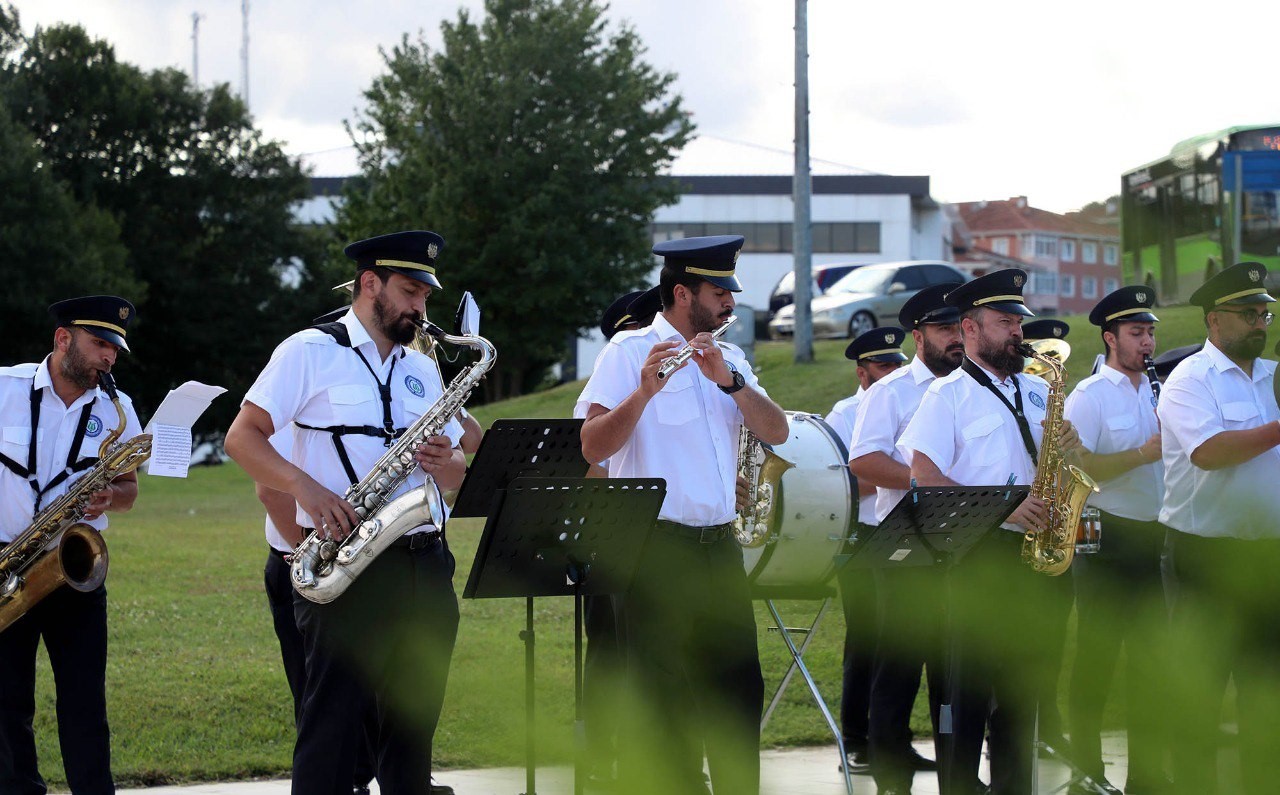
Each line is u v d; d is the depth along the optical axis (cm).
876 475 686
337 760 495
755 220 5056
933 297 700
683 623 541
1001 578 605
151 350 3834
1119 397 728
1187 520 648
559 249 3378
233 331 3828
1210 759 659
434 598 509
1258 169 1917
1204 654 648
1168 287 2116
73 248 3247
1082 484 607
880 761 669
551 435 575
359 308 523
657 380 521
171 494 2289
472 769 730
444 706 818
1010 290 627
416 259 518
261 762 715
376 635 499
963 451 622
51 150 3641
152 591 1167
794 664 712
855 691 761
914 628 668
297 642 618
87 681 578
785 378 2098
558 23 3444
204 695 816
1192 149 2017
